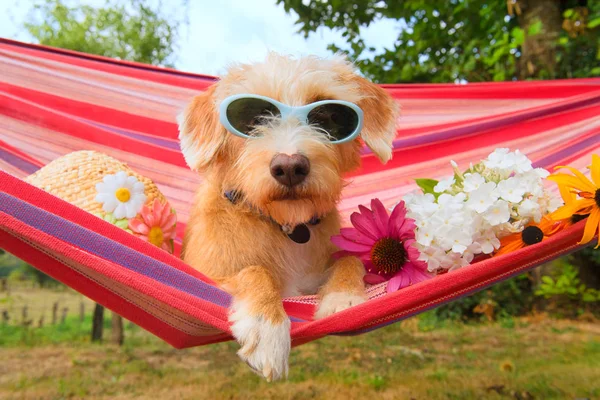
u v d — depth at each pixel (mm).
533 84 788
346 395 1146
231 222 516
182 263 420
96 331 1970
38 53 748
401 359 1448
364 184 795
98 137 762
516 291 1971
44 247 376
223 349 1754
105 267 362
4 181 382
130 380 1345
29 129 737
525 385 1144
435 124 817
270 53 577
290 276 535
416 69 1846
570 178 422
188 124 571
